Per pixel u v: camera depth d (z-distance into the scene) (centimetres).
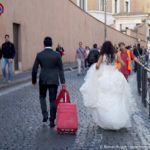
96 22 5650
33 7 3353
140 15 7700
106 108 1096
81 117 1291
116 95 1105
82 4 7125
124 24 7738
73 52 4691
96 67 1119
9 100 1661
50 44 1148
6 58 2317
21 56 3084
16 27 3048
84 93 1124
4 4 2756
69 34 4509
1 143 970
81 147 930
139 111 1432
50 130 1107
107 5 7581
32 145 950
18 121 1222
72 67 3856
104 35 5912
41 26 3562
